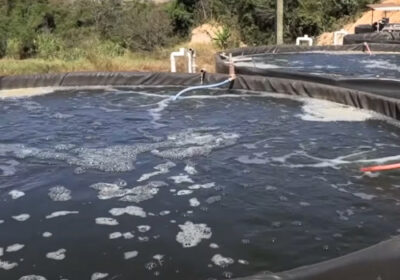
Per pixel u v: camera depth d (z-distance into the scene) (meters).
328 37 21.78
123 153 6.44
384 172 5.65
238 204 4.88
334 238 4.21
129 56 19.28
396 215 4.61
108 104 9.46
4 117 8.42
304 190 5.19
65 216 4.69
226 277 3.69
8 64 15.58
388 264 3.40
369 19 22.80
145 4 26.11
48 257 4.00
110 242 4.21
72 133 7.40
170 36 24.70
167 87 11.21
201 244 4.15
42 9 22.44
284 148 6.59
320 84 9.61
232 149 6.56
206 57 19.12
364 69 13.27
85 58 17.52
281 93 10.04
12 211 4.80
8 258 3.99
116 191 5.24
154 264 3.88
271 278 3.15
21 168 5.94
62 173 5.77
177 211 4.76
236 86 10.64
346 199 4.95
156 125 7.81
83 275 3.76
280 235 4.27
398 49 16.23
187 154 6.36
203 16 25.80
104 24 23.62
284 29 24.91
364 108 8.61
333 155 6.31
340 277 3.26
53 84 11.09
